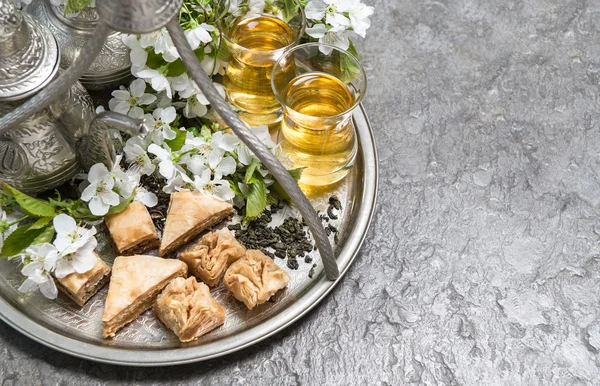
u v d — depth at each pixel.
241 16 0.78
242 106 0.81
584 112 0.88
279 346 0.74
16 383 0.71
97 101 0.81
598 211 0.83
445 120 0.86
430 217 0.81
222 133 0.79
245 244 0.76
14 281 0.73
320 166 0.78
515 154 0.85
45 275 0.70
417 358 0.75
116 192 0.74
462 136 0.86
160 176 0.78
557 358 0.76
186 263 0.74
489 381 0.75
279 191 0.78
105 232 0.75
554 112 0.88
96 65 0.77
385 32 0.91
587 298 0.78
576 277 0.79
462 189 0.83
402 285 0.78
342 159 0.77
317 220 0.72
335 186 0.80
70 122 0.72
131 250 0.75
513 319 0.77
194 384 0.72
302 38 0.82
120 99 0.76
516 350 0.76
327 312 0.76
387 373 0.74
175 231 0.74
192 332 0.71
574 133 0.87
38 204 0.71
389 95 0.87
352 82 0.76
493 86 0.89
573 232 0.81
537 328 0.77
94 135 0.71
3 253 0.71
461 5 0.94
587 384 0.75
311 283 0.75
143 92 0.76
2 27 0.66
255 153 0.69
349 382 0.74
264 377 0.73
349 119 0.76
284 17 0.78
